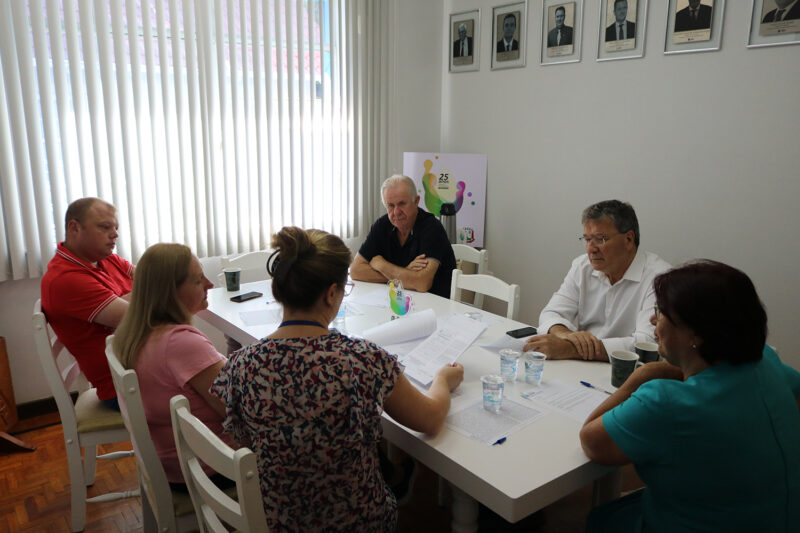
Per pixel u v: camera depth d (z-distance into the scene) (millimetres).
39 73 2723
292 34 3477
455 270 2611
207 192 3314
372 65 3875
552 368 1739
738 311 1023
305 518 1148
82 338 2006
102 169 2988
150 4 2971
